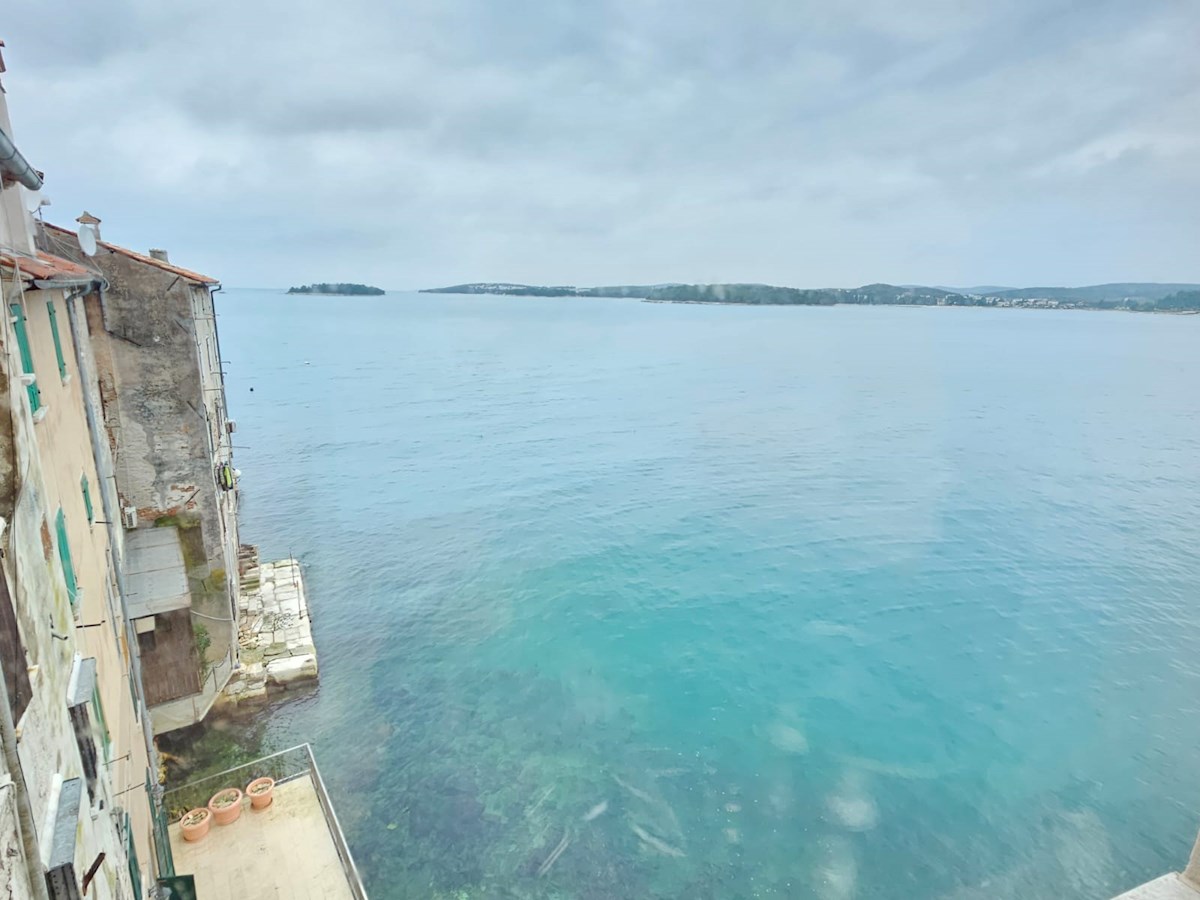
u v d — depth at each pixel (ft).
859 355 475.72
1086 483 181.68
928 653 105.91
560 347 539.70
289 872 55.42
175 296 69.67
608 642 108.58
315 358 466.29
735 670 101.40
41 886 16.78
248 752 81.30
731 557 137.49
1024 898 65.51
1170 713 92.63
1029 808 76.64
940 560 135.74
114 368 68.95
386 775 79.20
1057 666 102.89
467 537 148.36
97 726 30.37
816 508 162.50
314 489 182.50
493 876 66.49
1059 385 336.90
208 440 74.23
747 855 69.77
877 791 78.84
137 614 66.80
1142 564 134.31
